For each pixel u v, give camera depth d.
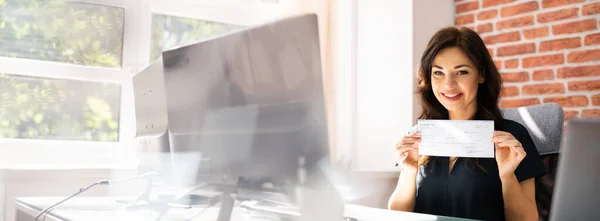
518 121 2.01
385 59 3.27
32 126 2.61
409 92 3.13
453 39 1.85
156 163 1.66
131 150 2.84
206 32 3.17
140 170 1.79
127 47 2.87
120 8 2.85
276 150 1.20
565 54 2.88
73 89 2.71
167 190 1.72
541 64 2.97
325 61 3.20
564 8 2.88
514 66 3.08
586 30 2.80
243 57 1.23
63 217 1.45
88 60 2.76
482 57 1.84
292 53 1.14
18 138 2.58
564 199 0.84
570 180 0.83
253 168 1.24
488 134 1.56
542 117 1.96
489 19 3.18
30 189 2.21
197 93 1.33
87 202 1.81
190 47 1.34
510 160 1.63
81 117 2.73
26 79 2.60
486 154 1.55
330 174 1.18
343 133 3.29
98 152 2.75
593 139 0.81
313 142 1.15
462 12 3.31
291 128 1.17
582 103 2.81
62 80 2.69
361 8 3.35
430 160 1.90
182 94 1.38
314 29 1.12
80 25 2.74
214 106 1.30
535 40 2.99
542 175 1.78
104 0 2.80
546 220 1.86
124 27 2.87
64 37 2.70
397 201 1.89
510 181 1.67
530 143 1.82
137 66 2.89
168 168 1.60
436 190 1.86
